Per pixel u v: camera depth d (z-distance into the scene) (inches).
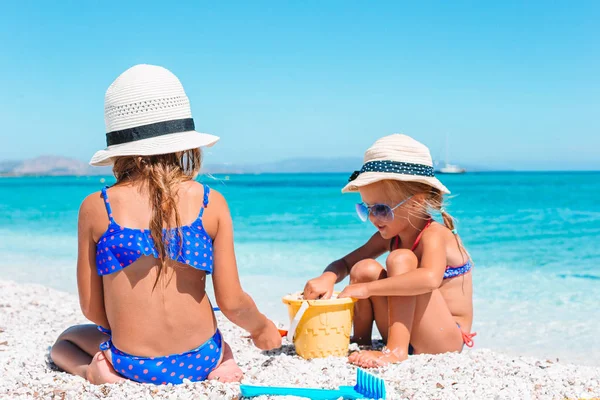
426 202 144.4
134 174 109.0
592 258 341.1
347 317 137.9
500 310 216.1
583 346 167.6
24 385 112.3
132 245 103.9
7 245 435.8
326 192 1428.4
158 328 107.1
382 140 148.4
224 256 110.8
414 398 104.3
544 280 275.9
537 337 178.4
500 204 861.2
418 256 142.6
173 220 105.2
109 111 109.6
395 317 134.9
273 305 223.9
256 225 565.9
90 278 109.1
